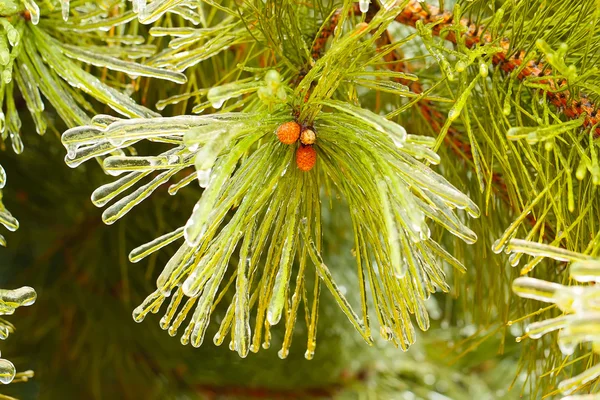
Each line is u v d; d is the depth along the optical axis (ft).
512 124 2.72
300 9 2.88
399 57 3.00
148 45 2.80
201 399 5.39
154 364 5.30
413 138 2.23
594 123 2.44
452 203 2.21
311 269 4.76
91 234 4.81
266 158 2.34
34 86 2.68
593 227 2.44
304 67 2.62
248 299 2.34
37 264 5.03
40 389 5.00
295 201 2.38
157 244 2.31
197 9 3.07
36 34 2.66
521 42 2.50
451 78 2.38
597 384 2.33
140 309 2.31
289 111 2.37
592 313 1.93
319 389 5.52
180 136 2.30
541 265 2.89
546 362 2.76
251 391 5.49
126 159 2.27
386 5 2.26
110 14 2.97
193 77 3.01
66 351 4.99
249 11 2.62
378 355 5.52
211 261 2.25
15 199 4.87
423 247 2.31
